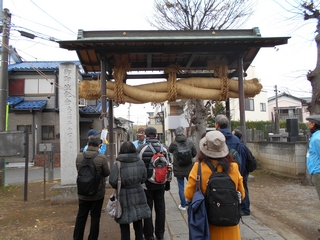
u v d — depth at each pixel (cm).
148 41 610
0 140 700
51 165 1026
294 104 3147
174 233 412
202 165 254
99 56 695
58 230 449
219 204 233
